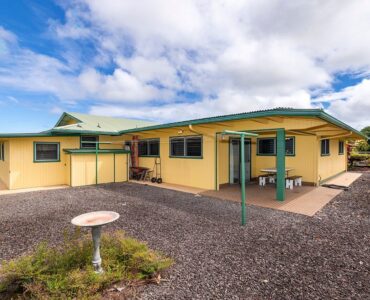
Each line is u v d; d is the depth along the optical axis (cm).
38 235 403
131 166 1148
